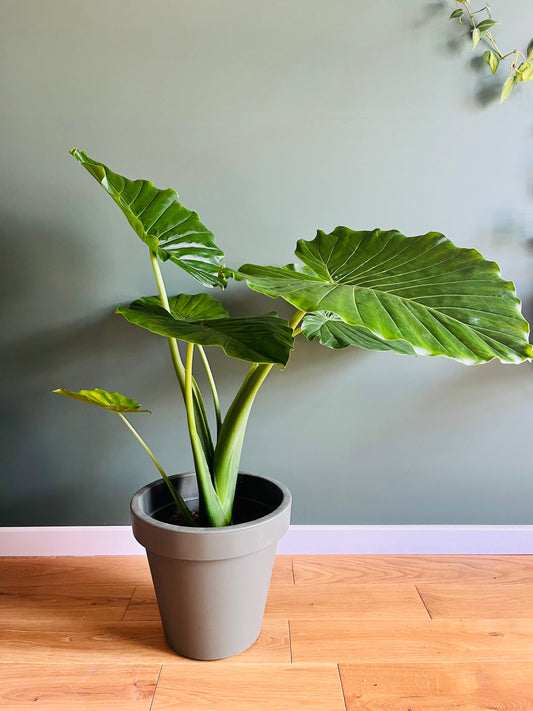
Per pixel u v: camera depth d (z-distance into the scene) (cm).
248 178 153
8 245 154
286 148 152
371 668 118
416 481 164
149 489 128
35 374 159
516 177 153
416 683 114
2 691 111
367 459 163
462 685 113
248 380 117
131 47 148
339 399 161
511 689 112
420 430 162
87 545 164
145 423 161
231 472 123
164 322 97
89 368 159
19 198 152
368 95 151
